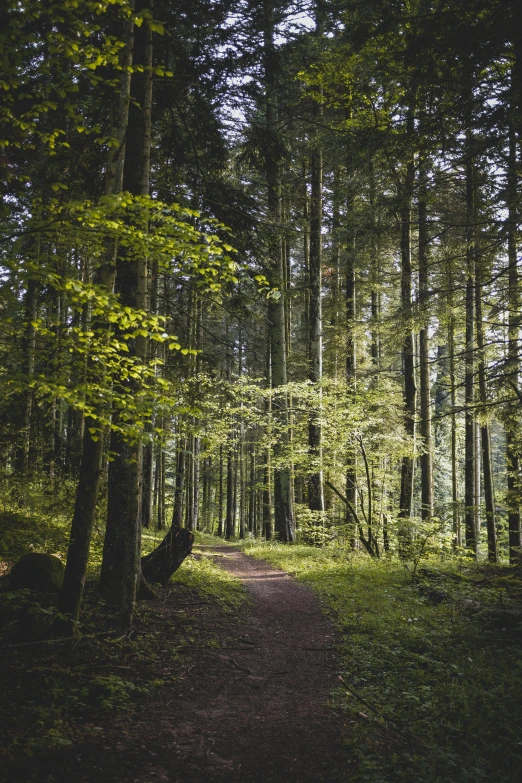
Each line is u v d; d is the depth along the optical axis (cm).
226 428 1631
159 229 547
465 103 829
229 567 1403
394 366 2467
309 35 1286
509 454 1519
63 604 638
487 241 1002
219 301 1022
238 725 507
